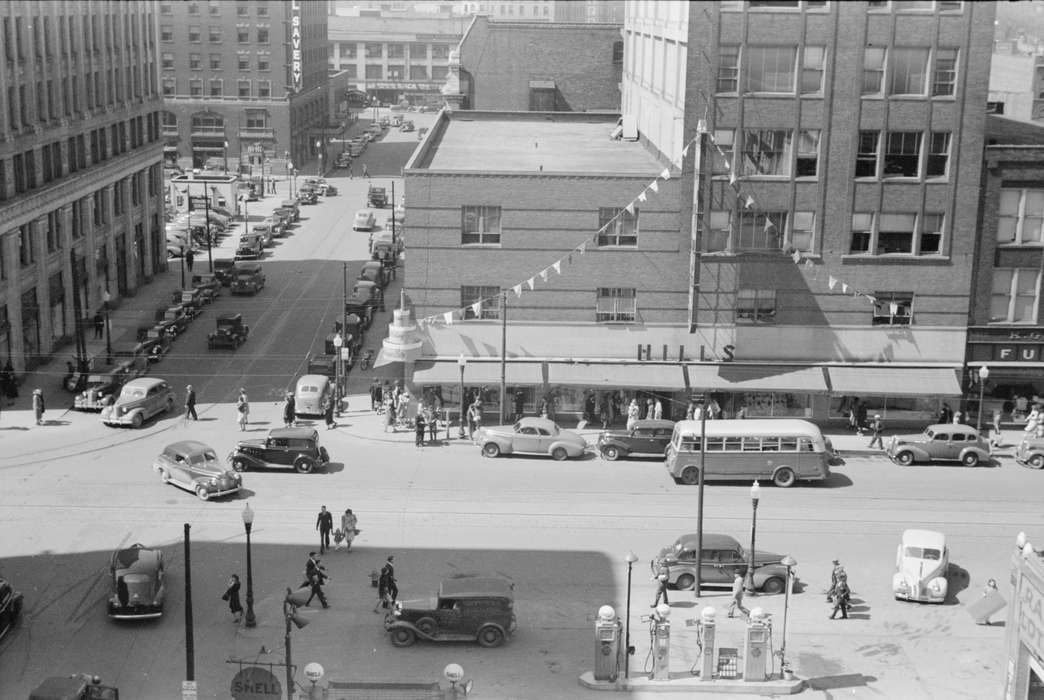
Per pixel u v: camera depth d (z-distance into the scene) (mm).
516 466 62344
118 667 41250
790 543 52750
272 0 167500
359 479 59875
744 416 68438
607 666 40469
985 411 68625
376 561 50094
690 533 53219
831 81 62750
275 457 60500
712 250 65688
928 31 61969
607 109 114062
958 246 65250
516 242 66375
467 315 67375
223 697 39281
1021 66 89625
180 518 54219
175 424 67812
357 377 78812
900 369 66625
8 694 39219
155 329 83625
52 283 81438
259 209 146000
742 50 62344
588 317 67125
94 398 69688
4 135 73688
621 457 63844
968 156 63812
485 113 96812
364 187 164875
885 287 65875
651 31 76812
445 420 69000
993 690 40781
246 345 85000
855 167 63969
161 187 107812
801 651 43281
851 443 66688
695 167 64062
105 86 93125
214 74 170125
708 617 40562
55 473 59531
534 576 48844
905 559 47969
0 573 45594
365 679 39906
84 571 48625
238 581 44562
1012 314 67125
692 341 67000
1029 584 38281
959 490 59844
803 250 65500
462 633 43094
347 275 109562
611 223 65812
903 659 42875
